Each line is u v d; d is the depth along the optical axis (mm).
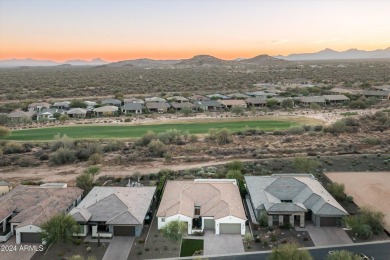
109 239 59562
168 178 84562
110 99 198625
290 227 62094
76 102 181000
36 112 165875
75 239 58906
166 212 62625
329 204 63344
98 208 63219
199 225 63812
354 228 59125
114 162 99625
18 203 66562
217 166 94250
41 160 102875
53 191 70625
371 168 90938
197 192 70250
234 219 60844
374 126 136250
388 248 55531
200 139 122312
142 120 156125
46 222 56812
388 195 74688
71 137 126375
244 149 108812
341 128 128375
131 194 70438
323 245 56656
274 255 50000
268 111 173000
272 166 92438
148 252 55594
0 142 117125
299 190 69250
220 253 55062
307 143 115250
